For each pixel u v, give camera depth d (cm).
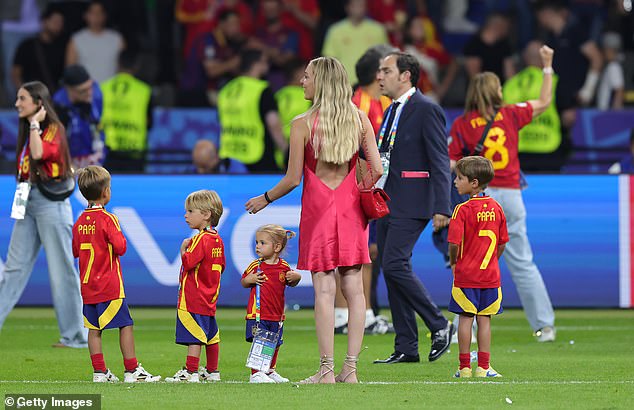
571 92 5709
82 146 4225
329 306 2411
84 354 3142
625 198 4197
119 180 4244
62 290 3256
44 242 3197
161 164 5191
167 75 5884
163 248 4238
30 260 3206
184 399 2167
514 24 6097
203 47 5803
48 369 2805
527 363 2948
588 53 5750
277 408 2058
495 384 2430
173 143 5406
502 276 4272
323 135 2372
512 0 6128
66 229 3206
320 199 2391
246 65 5397
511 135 3456
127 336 2494
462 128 3450
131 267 4238
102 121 4775
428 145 2852
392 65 2900
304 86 2442
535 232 4197
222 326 4003
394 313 2930
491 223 2575
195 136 5416
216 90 5756
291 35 5925
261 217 4203
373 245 3759
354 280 2433
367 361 2978
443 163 2852
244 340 3569
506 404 2125
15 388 2348
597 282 4194
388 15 5888
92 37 5822
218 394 2236
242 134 5088
